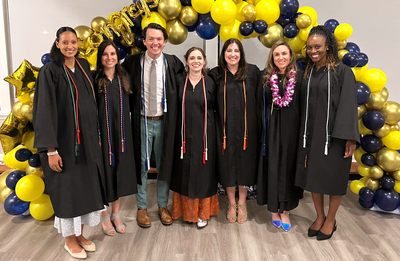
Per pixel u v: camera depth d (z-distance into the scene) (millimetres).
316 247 2025
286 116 2049
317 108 1935
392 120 2344
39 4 3273
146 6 2137
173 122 2145
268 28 2367
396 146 2318
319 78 1937
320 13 3203
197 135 2131
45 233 2211
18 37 3342
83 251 1921
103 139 1979
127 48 2447
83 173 1809
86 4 3275
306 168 2002
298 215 2498
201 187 2172
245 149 2186
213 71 2223
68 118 1742
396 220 2396
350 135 1830
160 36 1979
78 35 2305
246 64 2141
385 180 2414
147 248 2021
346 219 2416
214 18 2203
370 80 2230
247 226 2314
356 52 2303
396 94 3334
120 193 2068
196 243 2080
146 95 2127
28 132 2236
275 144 2102
